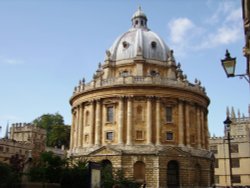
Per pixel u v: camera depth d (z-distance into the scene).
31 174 36.19
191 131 64.38
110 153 58.12
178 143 61.28
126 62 69.56
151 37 74.25
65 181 38.06
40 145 108.50
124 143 59.84
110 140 61.31
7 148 91.44
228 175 92.50
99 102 63.97
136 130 60.50
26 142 101.75
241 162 92.31
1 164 32.75
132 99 61.94
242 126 103.81
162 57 71.75
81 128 66.56
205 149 67.81
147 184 56.00
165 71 70.44
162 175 56.41
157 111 61.28
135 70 68.06
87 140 64.44
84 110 67.31
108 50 71.88
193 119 65.62
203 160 63.44
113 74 70.25
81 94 67.56
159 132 60.31
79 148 64.56
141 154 57.66
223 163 94.00
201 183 61.75
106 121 62.69
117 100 62.62
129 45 72.19
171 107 63.22
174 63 70.94
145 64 68.81
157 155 57.03
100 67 73.81
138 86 61.94
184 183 57.62
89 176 24.41
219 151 95.25
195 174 60.97
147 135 59.75
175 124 62.25
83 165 40.91
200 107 68.25
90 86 66.00
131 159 57.62
